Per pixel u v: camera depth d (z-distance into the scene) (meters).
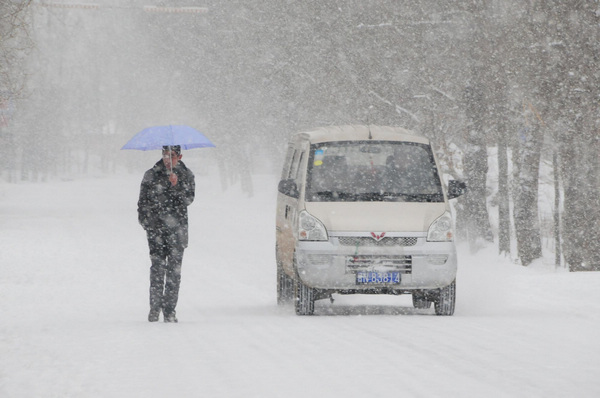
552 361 19.95
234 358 21.61
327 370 19.45
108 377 19.69
